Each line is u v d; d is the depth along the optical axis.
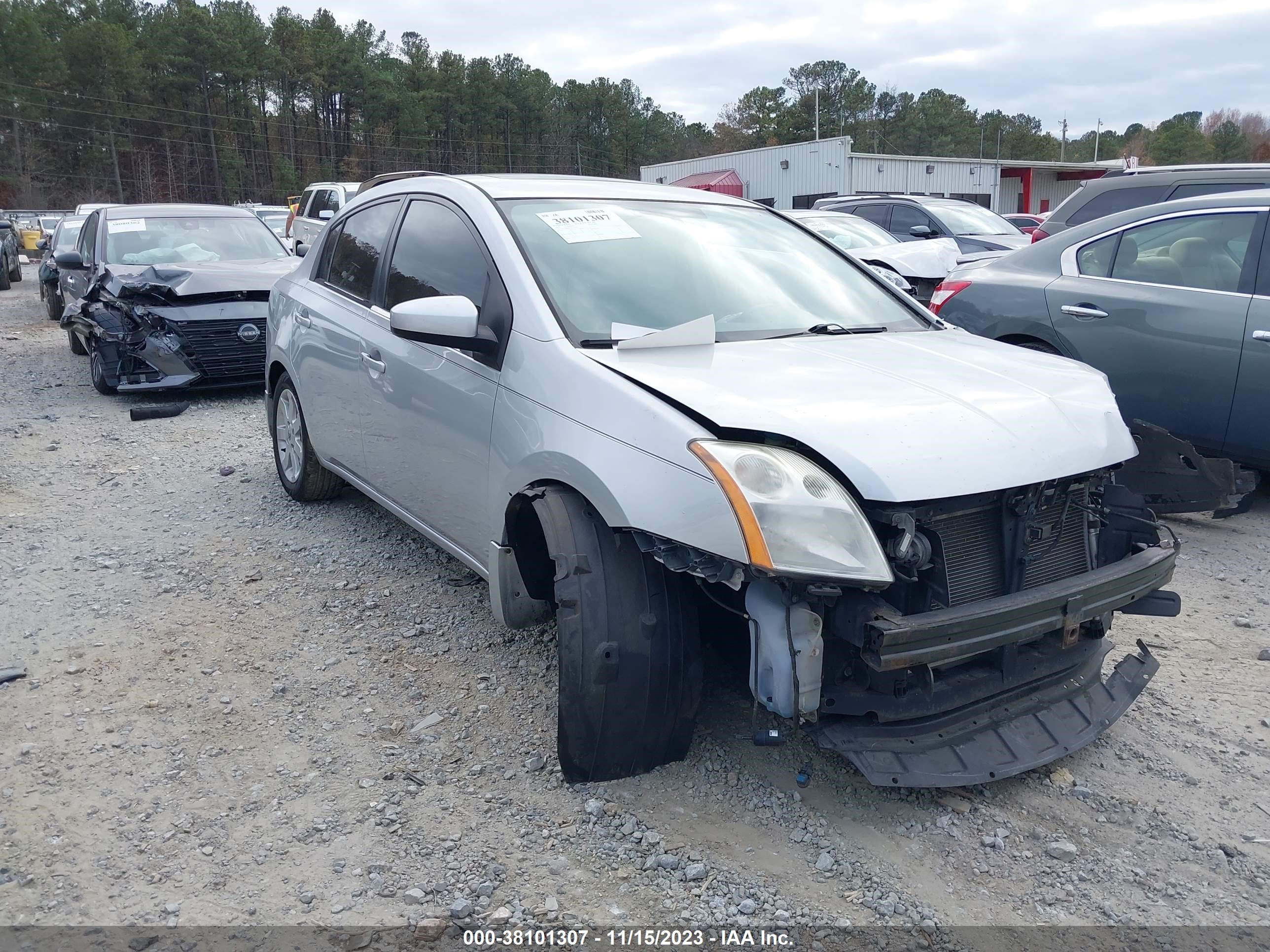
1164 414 5.70
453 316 3.30
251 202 92.19
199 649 3.92
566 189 4.07
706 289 3.69
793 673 2.60
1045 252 6.44
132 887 2.57
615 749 2.92
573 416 2.97
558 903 2.53
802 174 36.88
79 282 10.69
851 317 3.86
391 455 4.18
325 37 97.88
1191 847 2.81
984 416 2.85
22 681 3.63
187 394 9.22
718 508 2.51
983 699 2.96
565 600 2.82
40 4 93.00
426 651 3.91
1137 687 3.32
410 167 100.06
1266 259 5.38
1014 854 2.77
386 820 2.85
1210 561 5.08
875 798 3.00
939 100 125.06
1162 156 116.62
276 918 2.47
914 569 2.65
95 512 5.61
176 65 88.56
